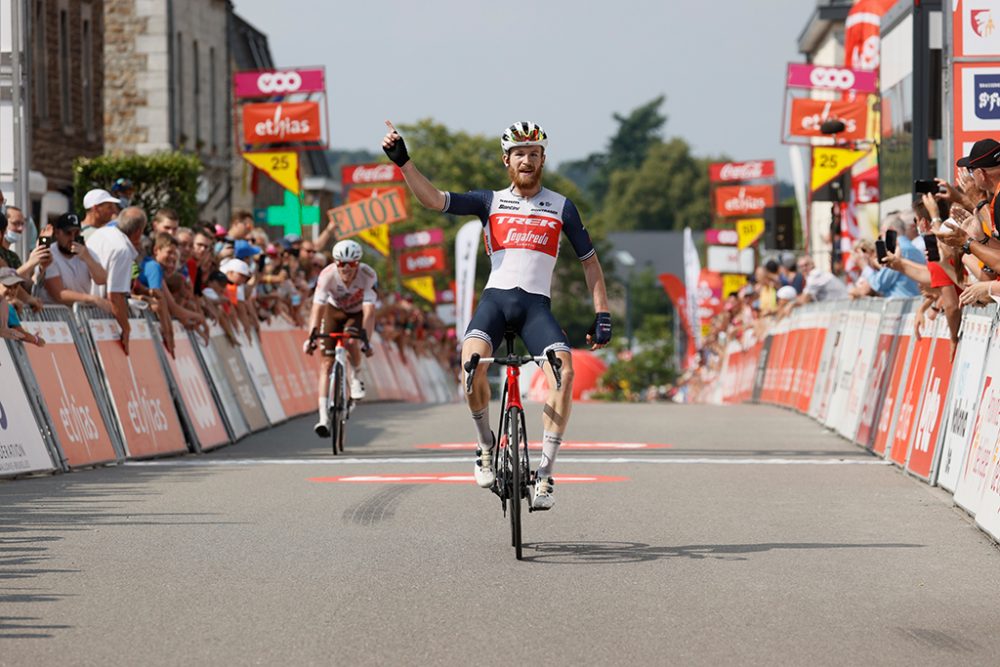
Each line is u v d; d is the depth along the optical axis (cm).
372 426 4862
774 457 3622
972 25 3728
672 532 2386
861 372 4141
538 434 4438
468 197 2291
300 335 6006
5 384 3102
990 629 1686
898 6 5919
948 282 2914
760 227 11256
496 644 1597
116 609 1772
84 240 3719
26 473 3127
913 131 5431
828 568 2067
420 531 2388
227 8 10712
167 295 4066
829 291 5738
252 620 1712
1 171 4053
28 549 2195
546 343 2239
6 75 4031
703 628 1681
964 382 2814
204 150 10138
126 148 9419
